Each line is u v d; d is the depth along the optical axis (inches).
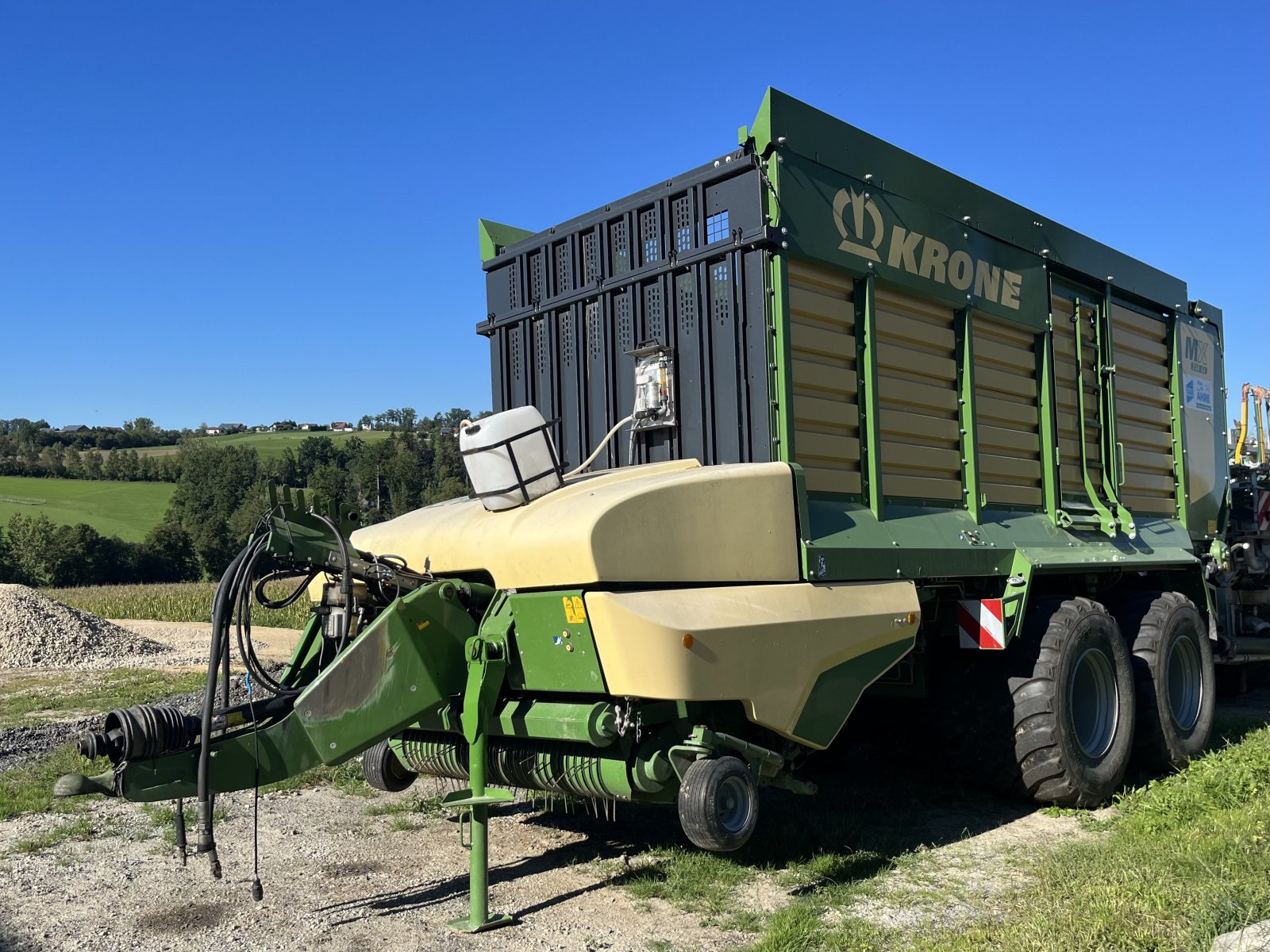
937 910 157.2
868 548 183.6
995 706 219.6
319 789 246.8
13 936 149.5
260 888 148.1
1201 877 153.3
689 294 189.8
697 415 187.2
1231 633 331.3
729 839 151.7
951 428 223.1
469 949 142.6
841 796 235.3
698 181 187.9
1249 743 275.9
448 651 161.8
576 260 214.7
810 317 187.2
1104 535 270.7
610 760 160.9
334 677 150.0
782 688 161.5
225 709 149.1
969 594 227.9
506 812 221.5
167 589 1499.8
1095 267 282.5
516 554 159.5
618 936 147.3
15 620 592.1
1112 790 228.1
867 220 198.7
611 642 147.6
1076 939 131.7
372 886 172.2
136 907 162.7
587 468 210.1
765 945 139.6
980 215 235.5
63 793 129.4
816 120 188.7
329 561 157.2
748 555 163.9
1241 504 372.8
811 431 185.0
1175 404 326.0
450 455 2623.0
